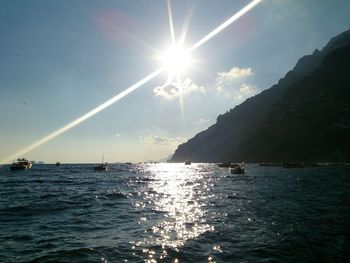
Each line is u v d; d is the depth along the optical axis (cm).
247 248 1510
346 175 8231
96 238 1727
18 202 3259
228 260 1331
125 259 1342
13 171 13262
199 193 4391
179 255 1403
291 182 6172
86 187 5434
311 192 4184
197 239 1698
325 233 1803
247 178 7888
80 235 1800
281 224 2075
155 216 2486
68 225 2103
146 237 1755
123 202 3400
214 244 1590
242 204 3130
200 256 1388
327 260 1336
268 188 4972
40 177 8712
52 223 2169
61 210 2777
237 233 1833
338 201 3216
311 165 14812
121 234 1834
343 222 2120
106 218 2391
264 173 10238
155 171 13712
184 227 2034
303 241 1627
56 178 8238
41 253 1416
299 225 2033
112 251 1460
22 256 1368
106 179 7862
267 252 1445
